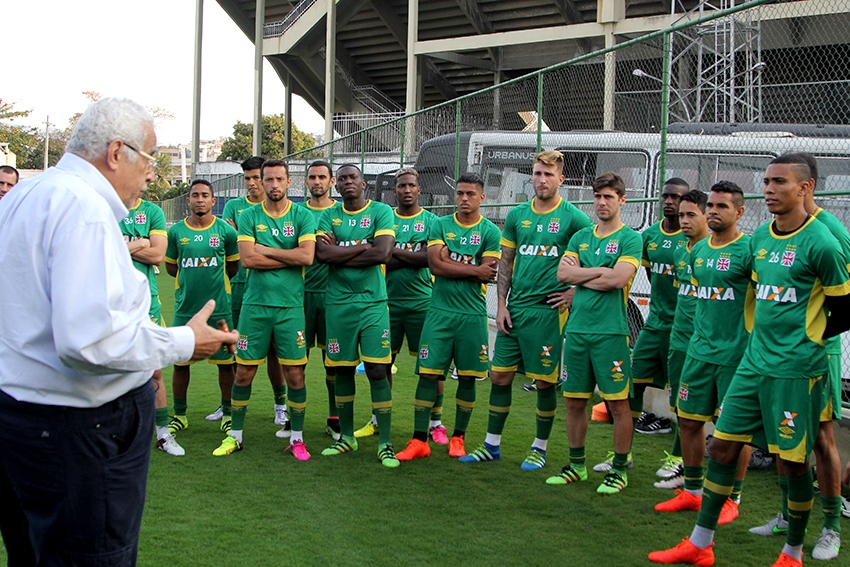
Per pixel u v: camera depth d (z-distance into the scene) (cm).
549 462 500
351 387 517
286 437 552
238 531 363
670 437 579
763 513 410
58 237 196
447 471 475
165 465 476
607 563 336
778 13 1084
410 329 591
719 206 386
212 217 571
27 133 5025
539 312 479
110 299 196
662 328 506
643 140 792
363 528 371
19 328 203
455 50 1947
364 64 2709
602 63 1041
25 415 203
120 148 217
